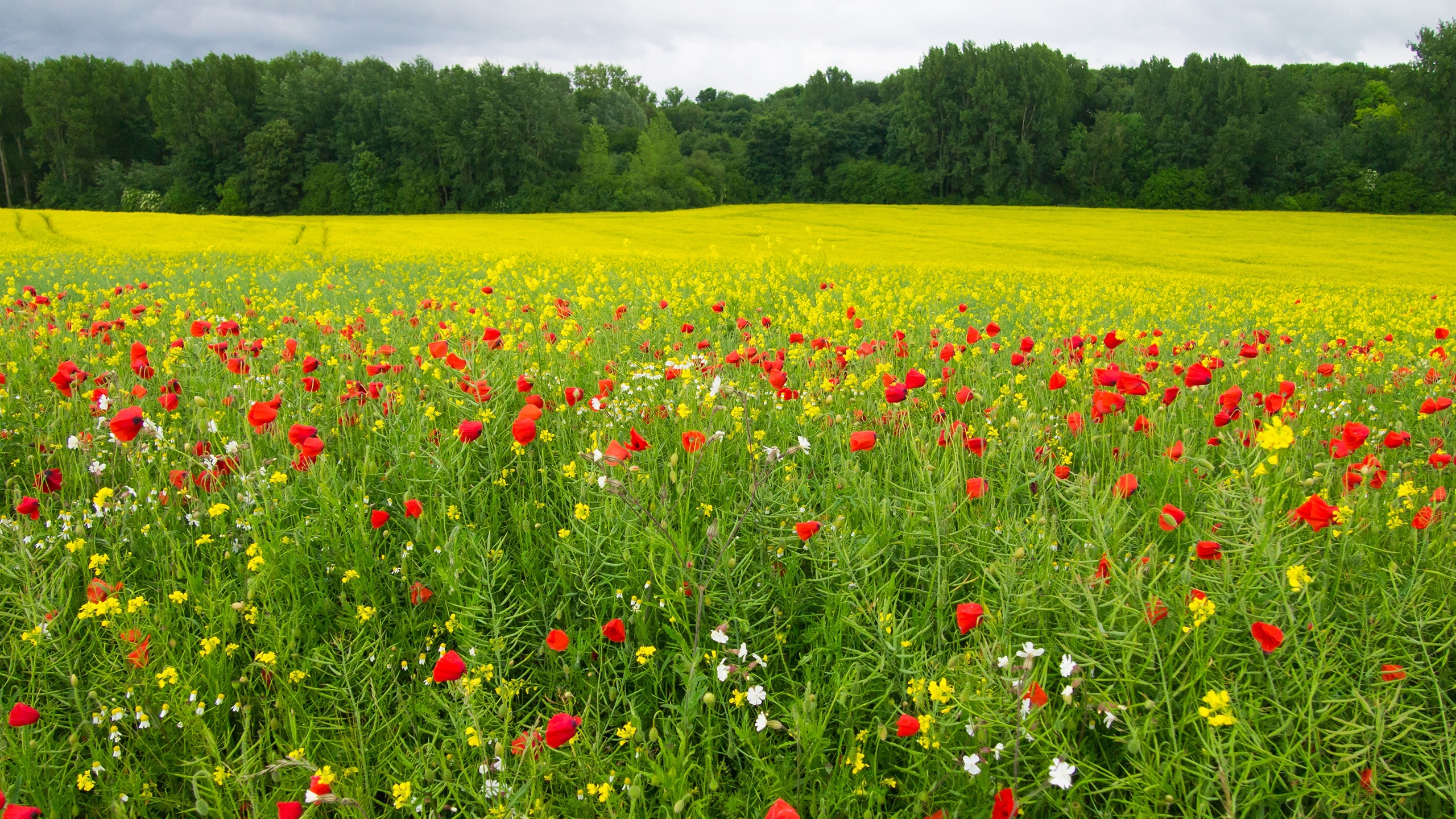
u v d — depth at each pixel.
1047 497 2.72
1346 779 1.77
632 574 2.45
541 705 2.23
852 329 6.51
